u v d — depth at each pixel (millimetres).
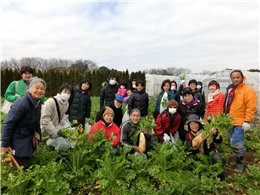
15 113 4664
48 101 5676
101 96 10406
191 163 6148
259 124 12211
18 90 6570
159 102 9188
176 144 6453
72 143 5898
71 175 5098
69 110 7648
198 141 6039
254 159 7211
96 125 6461
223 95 7461
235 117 6285
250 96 6031
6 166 5324
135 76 38406
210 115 7473
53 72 31922
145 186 4852
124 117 8633
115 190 4992
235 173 6023
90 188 5113
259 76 19000
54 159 5547
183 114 7445
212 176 5660
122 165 5395
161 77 35062
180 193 4688
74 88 7762
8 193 4578
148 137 6566
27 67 6602
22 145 4867
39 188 4695
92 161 5824
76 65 69750
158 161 5773
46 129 5594
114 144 6430
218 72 22078
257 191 5172
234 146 6344
